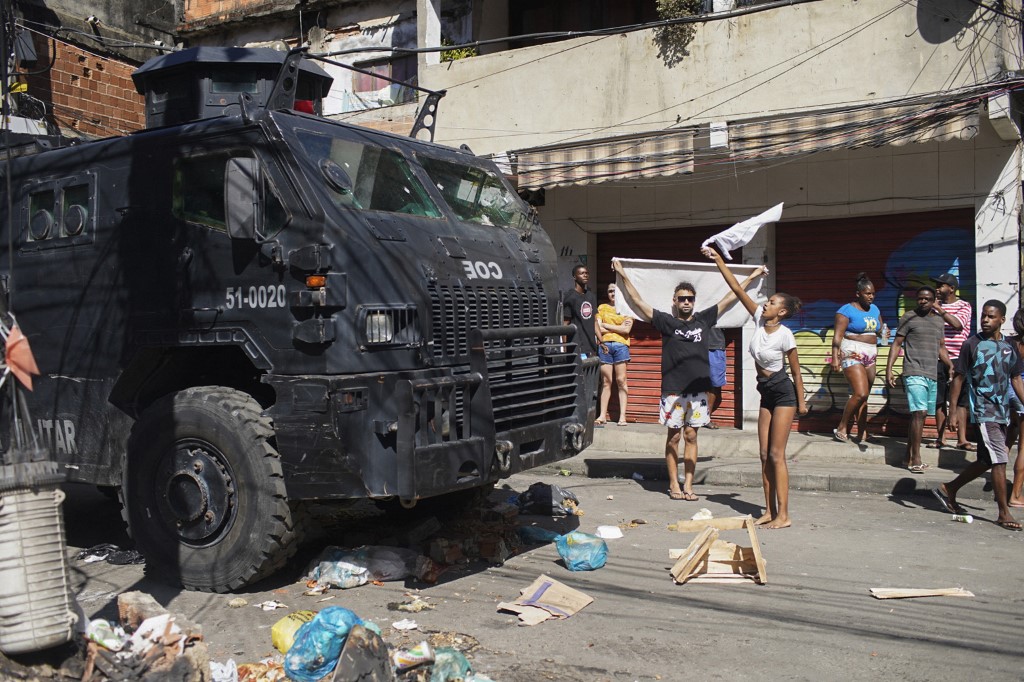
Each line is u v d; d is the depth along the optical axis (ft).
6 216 21.86
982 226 32.73
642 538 22.58
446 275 18.86
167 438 18.71
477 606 17.44
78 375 20.44
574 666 14.35
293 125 18.53
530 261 22.04
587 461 33.27
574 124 38.73
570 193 41.42
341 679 12.89
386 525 23.18
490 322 19.66
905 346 30.25
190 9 53.21
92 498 28.89
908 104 31.12
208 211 18.75
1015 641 15.33
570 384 21.45
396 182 19.94
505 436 18.95
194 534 18.48
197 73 26.68
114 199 19.99
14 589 12.00
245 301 18.02
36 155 21.53
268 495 17.61
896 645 15.17
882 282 35.65
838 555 20.80
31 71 38.75
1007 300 32.19
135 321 19.49
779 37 34.40
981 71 30.86
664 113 36.73
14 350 13.05
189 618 16.90
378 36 48.73
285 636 15.01
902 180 34.40
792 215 36.63
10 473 12.02
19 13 40.57
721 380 36.29
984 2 30.86
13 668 12.16
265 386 20.30
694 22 33.42
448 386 17.61
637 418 40.91
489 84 40.63
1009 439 26.23
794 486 29.73
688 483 27.73
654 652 14.94
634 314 27.55
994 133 32.40
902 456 31.32
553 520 24.73
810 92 33.86
